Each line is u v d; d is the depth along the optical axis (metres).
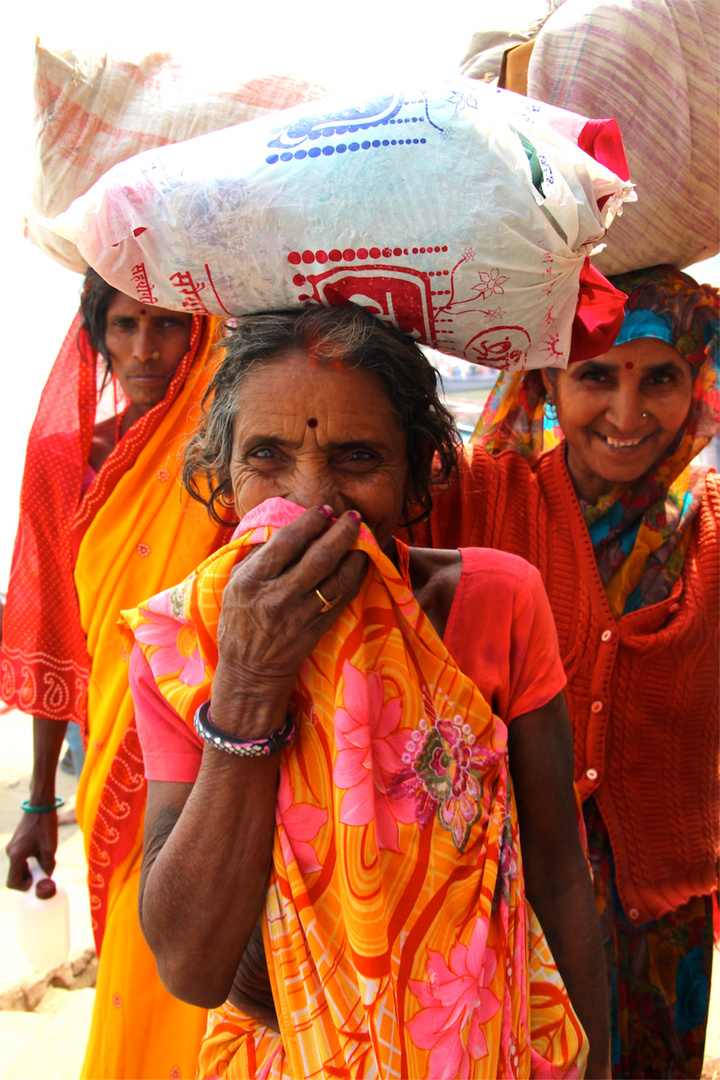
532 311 1.00
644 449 1.65
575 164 0.98
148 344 1.97
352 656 0.96
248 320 1.02
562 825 1.19
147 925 1.01
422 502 1.15
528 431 1.83
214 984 1.01
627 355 1.58
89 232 1.01
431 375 1.06
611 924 1.71
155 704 1.08
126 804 1.90
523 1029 1.05
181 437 1.95
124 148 1.68
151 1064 1.77
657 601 1.71
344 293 0.98
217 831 0.96
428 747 1.02
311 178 0.93
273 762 0.97
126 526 1.98
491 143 0.92
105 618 1.99
